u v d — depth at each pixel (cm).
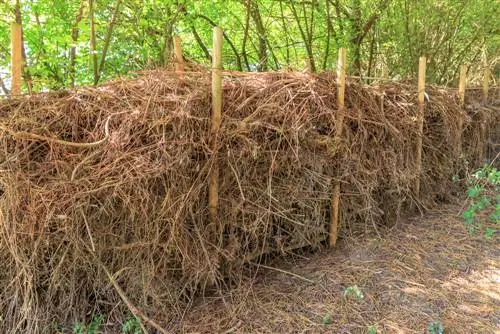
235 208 296
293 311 273
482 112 538
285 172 323
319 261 337
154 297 271
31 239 250
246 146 294
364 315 267
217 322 265
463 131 513
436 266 322
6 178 248
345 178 355
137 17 520
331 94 342
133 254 268
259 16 743
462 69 496
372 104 379
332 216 357
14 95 268
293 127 312
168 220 266
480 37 815
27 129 259
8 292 262
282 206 323
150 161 262
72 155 258
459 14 758
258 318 268
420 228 393
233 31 757
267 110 305
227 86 303
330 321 262
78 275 271
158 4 517
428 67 789
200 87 288
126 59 535
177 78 295
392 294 286
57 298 268
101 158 260
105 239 264
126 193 256
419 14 739
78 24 439
